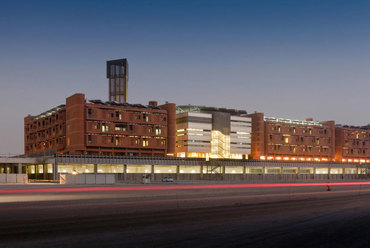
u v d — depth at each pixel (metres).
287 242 19.28
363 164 168.62
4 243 18.14
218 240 19.31
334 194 53.62
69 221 24.38
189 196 45.62
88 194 47.47
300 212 31.14
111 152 124.38
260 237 20.28
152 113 132.38
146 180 89.31
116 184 80.50
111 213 28.34
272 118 164.38
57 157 101.94
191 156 144.88
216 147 148.12
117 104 131.00
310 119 184.38
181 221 24.92
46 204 34.25
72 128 121.19
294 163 146.12
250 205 36.09
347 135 180.88
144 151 129.50
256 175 135.25
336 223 25.52
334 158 177.25
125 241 18.73
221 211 30.62
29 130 158.25
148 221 24.69
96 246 17.70
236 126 154.00
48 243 18.17
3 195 45.28
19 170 104.44
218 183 96.88
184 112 144.75
